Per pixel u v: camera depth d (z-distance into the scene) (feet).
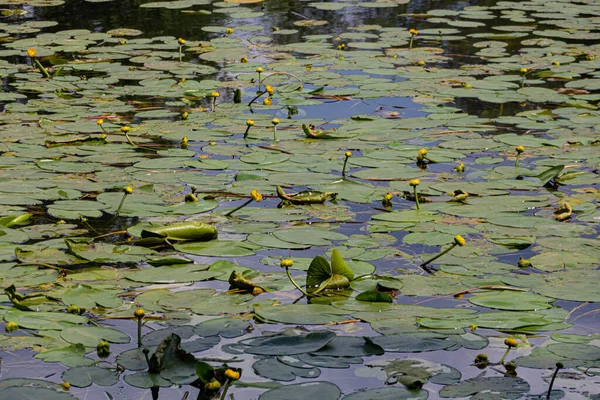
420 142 19.49
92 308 11.19
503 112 22.33
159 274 12.24
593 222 14.62
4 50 28.30
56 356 9.86
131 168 17.33
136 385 9.25
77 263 12.67
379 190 16.24
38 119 20.85
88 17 35.19
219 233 13.94
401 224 14.34
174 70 26.30
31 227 14.11
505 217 14.66
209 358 9.83
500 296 11.60
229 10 37.37
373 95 23.57
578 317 11.12
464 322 10.75
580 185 16.70
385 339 10.28
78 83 24.62
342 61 27.89
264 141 19.39
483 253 13.12
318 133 19.66
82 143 19.07
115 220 14.53
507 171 17.35
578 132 20.13
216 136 19.62
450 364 9.89
